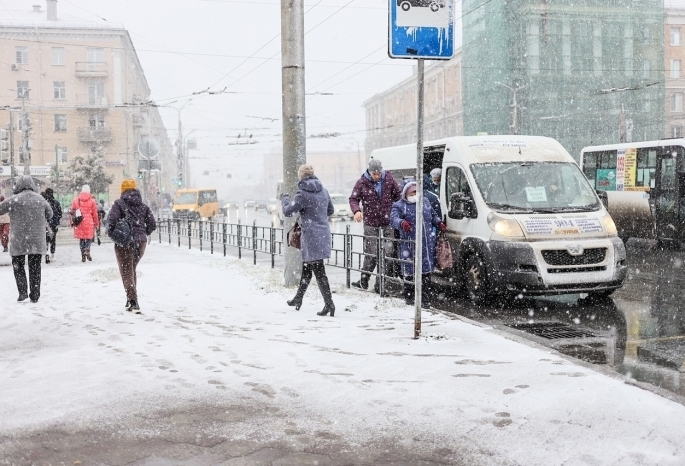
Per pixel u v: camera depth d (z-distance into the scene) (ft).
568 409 14.29
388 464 12.00
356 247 37.65
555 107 171.73
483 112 180.24
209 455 12.48
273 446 12.89
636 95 177.17
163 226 98.89
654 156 64.13
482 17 179.83
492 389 15.93
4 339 23.47
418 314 22.06
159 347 21.54
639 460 11.73
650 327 26.22
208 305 30.96
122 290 36.81
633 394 15.02
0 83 209.15
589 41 174.60
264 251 48.44
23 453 12.62
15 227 32.37
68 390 16.56
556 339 24.23
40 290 35.70
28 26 208.74
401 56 21.45
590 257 30.53
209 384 16.97
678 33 213.25
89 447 12.91
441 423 13.84
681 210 60.59
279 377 17.49
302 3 37.01
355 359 19.27
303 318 26.94
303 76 37.35
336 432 13.55
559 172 34.22
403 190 30.19
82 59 213.46
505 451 12.36
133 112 233.76
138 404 15.42
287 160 37.22
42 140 210.38
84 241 56.95
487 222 31.78
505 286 30.58
